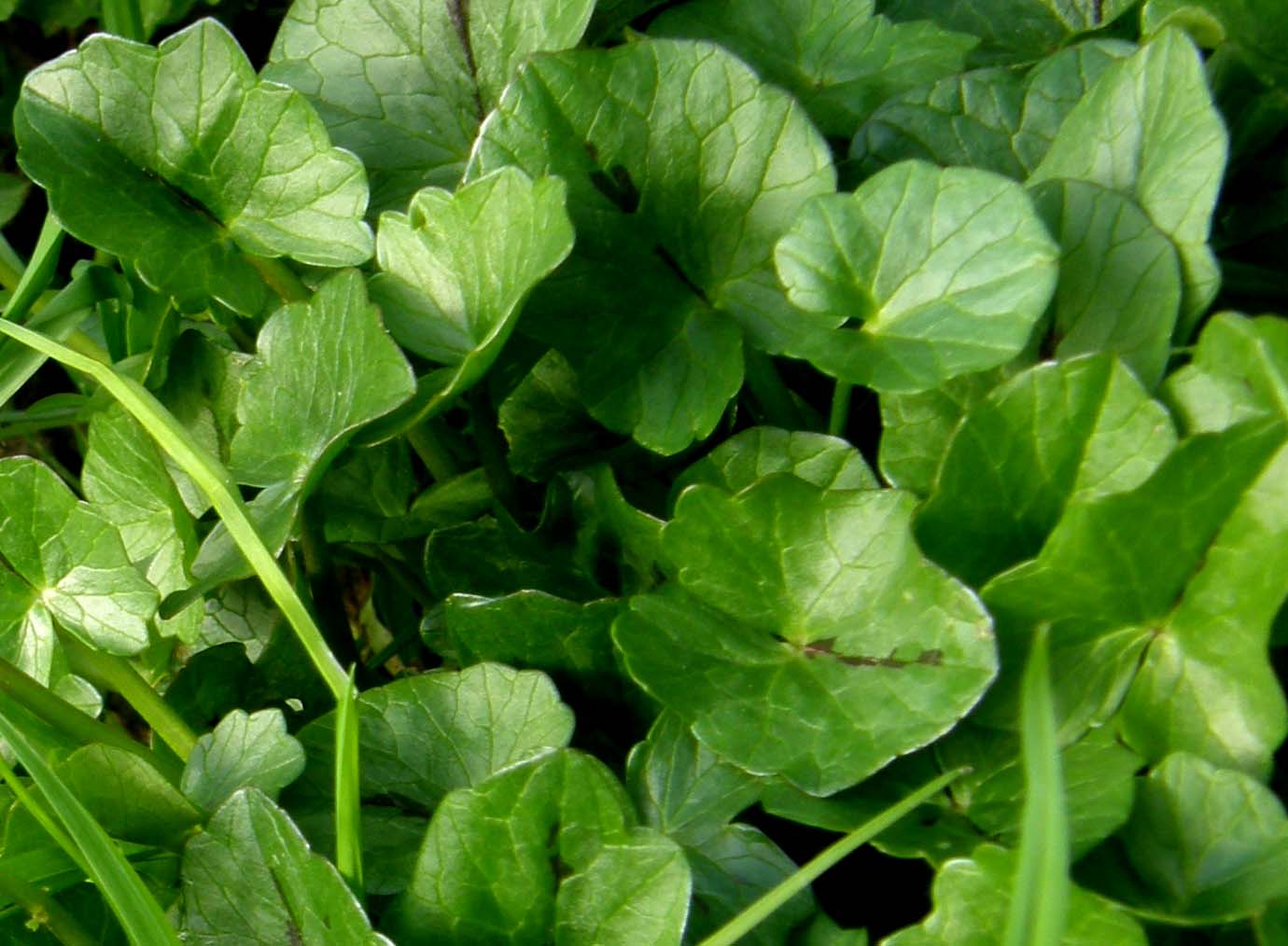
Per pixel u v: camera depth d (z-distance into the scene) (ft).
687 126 1.29
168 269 1.32
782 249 1.25
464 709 1.25
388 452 1.40
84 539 1.30
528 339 1.34
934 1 1.44
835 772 1.18
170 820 1.24
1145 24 1.32
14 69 1.67
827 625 1.22
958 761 1.21
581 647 1.27
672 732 1.23
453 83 1.38
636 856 1.17
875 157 1.33
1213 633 1.19
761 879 1.21
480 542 1.33
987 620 1.18
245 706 1.35
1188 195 1.24
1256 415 1.16
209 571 1.27
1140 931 1.14
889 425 1.26
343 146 1.38
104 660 1.31
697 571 1.22
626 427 1.28
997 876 1.15
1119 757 1.19
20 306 1.38
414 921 1.20
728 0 1.41
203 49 1.32
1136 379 1.19
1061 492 1.21
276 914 1.21
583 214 1.29
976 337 1.22
